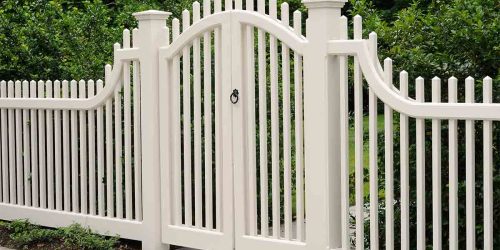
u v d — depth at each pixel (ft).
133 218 28.66
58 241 27.94
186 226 25.90
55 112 29.14
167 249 26.40
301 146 23.40
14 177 30.60
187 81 25.73
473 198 20.61
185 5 33.53
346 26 22.59
